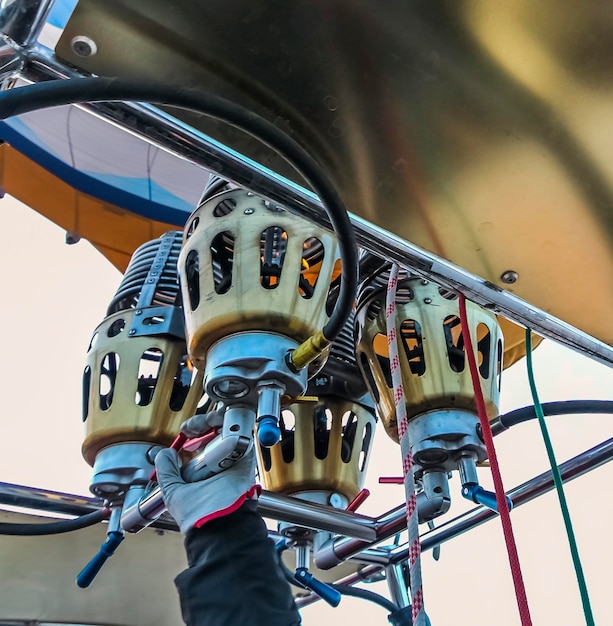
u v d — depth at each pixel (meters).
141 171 1.42
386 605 1.06
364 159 0.58
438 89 0.53
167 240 0.96
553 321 0.74
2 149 1.27
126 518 0.76
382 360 0.83
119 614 1.21
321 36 0.49
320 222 0.60
